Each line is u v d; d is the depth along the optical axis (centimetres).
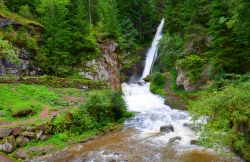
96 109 1877
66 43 2956
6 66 2506
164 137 1577
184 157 1229
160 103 2473
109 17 3856
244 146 1020
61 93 2383
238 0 1808
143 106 2386
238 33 1856
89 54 3206
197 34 2862
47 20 3053
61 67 2900
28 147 1398
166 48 3388
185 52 3008
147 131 1736
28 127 1479
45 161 1255
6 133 1385
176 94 2625
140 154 1301
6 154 1309
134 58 4006
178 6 3769
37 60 2834
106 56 3444
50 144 1466
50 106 1994
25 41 2773
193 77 2555
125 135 1667
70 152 1373
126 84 3331
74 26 3259
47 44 2942
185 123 1766
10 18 2869
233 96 975
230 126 1022
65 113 1762
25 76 2570
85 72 3023
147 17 4581
